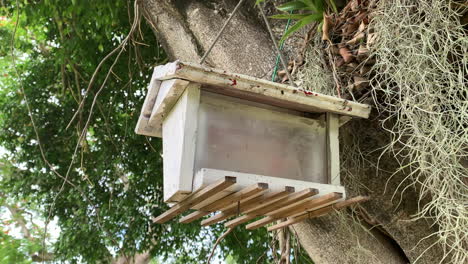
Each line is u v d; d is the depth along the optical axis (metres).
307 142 1.44
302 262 3.59
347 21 1.55
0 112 4.79
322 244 1.95
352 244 1.89
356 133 1.73
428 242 1.72
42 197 4.63
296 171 1.39
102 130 4.46
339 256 1.92
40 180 4.42
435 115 1.36
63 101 4.42
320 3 1.69
